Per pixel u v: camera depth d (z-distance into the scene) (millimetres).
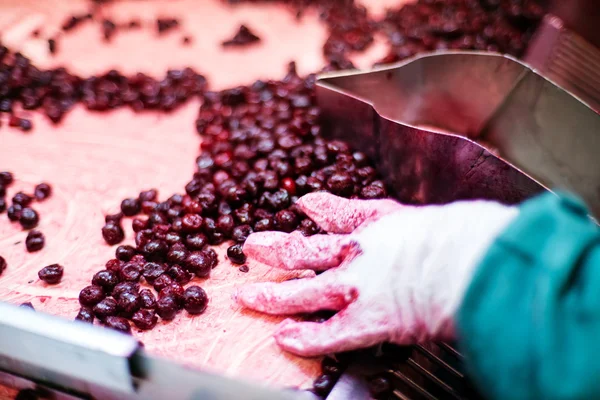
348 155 797
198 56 1037
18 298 700
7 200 805
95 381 571
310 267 655
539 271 477
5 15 1102
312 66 1010
